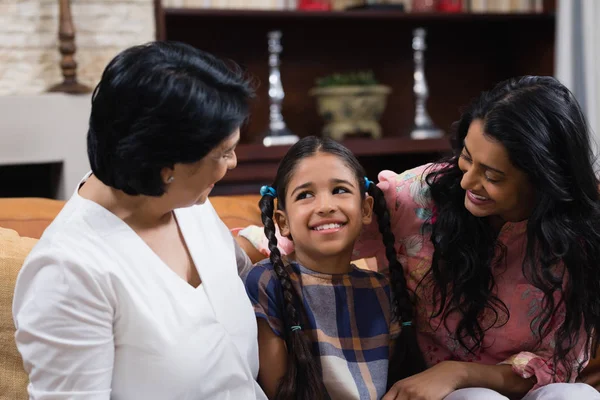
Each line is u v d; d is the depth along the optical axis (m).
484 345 1.38
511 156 1.19
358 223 1.31
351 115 3.23
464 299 1.35
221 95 0.95
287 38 3.43
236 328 1.11
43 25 2.70
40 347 0.94
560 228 1.24
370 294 1.36
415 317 1.44
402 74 3.62
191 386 1.02
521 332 1.35
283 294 1.29
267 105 3.41
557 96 1.22
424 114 3.36
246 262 1.33
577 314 1.29
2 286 1.26
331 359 1.27
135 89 0.91
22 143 2.58
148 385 1.01
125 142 0.92
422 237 1.42
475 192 1.25
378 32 3.55
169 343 1.00
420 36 3.33
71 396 0.94
